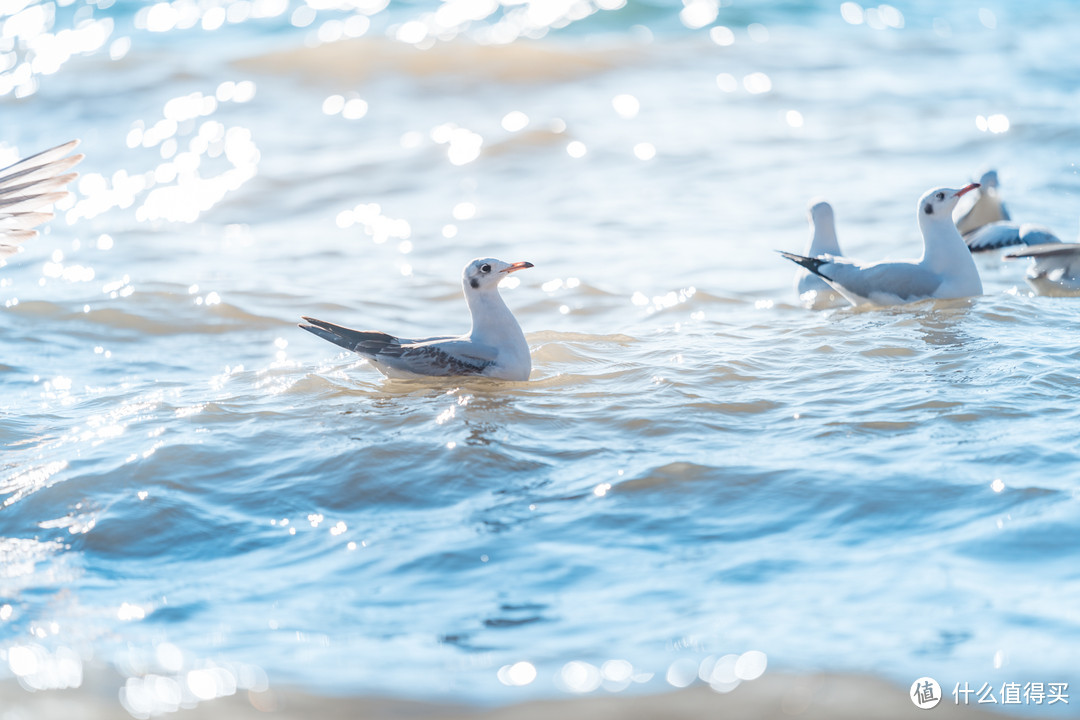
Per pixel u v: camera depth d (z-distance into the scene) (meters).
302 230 24.55
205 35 46.22
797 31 47.00
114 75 38.66
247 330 17.19
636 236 22.95
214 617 8.19
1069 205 23.31
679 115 33.78
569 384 13.52
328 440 11.68
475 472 10.62
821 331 15.35
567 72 39.19
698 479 10.09
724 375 13.46
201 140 32.25
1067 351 13.46
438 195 27.06
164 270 21.00
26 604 8.54
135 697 7.17
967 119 31.36
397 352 13.83
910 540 8.68
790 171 27.56
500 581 8.48
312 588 8.57
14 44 44.34
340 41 40.97
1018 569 8.07
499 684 7.13
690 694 6.91
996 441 10.53
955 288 16.53
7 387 14.45
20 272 20.86
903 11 51.34
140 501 10.29
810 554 8.59
